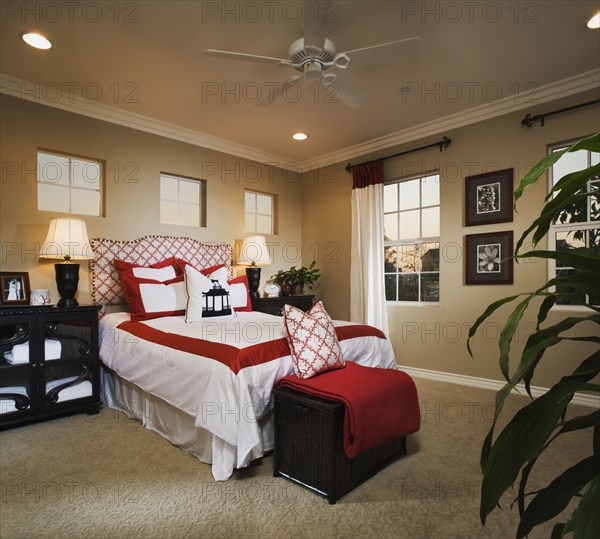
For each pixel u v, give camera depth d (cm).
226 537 163
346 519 174
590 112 326
